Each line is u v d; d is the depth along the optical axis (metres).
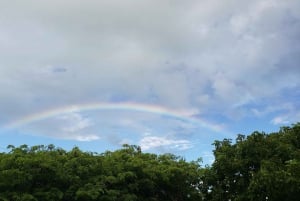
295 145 24.20
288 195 20.73
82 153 24.39
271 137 24.75
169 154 27.98
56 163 21.75
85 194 21.44
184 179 26.23
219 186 25.20
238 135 25.52
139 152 27.72
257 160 23.92
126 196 23.08
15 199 20.28
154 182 25.12
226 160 24.67
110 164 24.39
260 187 21.12
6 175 20.42
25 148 22.94
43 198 20.98
